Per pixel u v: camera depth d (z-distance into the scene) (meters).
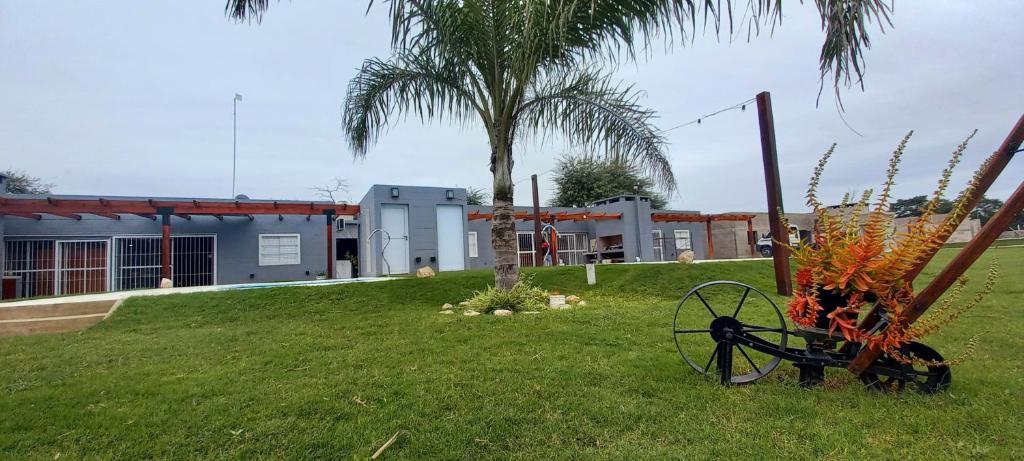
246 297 8.39
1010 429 2.44
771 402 2.95
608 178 32.47
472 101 8.05
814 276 3.22
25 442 2.65
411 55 7.62
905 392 3.01
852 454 2.25
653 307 7.62
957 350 4.22
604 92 7.62
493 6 7.02
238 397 3.29
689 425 2.64
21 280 13.96
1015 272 10.27
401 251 18.28
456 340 5.08
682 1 3.27
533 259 23.84
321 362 4.25
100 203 13.23
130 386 3.63
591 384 3.41
